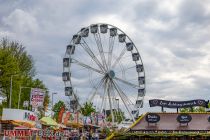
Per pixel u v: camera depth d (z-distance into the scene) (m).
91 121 113.44
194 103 83.62
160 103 83.25
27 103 90.81
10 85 98.81
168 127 77.75
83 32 108.56
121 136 78.12
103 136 100.00
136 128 77.88
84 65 105.62
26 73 121.94
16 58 114.69
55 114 137.00
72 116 103.00
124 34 114.94
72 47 107.44
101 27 110.50
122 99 106.62
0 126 71.50
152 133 76.25
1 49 102.56
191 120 79.50
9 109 76.25
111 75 105.06
